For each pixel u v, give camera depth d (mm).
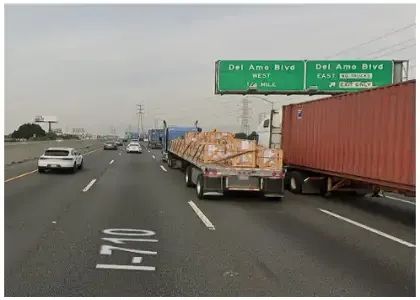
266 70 29234
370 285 5164
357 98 11258
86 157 36844
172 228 8328
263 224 9031
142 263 5898
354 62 28906
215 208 11070
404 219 10117
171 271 5559
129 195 13133
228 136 16969
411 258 6449
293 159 15977
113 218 9211
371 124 10508
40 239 7172
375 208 11930
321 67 29078
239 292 4832
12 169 22125
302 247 7020
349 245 7273
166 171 23328
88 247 6707
